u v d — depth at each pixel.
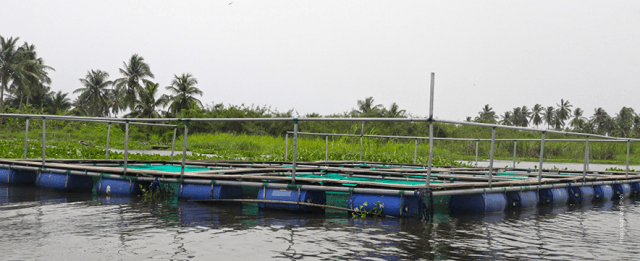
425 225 5.47
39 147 16.41
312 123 38.59
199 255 4.05
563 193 7.92
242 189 7.23
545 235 5.14
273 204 6.38
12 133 35.28
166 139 37.62
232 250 4.22
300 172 9.21
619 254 4.37
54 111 62.03
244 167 10.89
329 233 4.96
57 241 4.44
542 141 7.37
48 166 8.45
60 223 5.25
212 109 46.84
